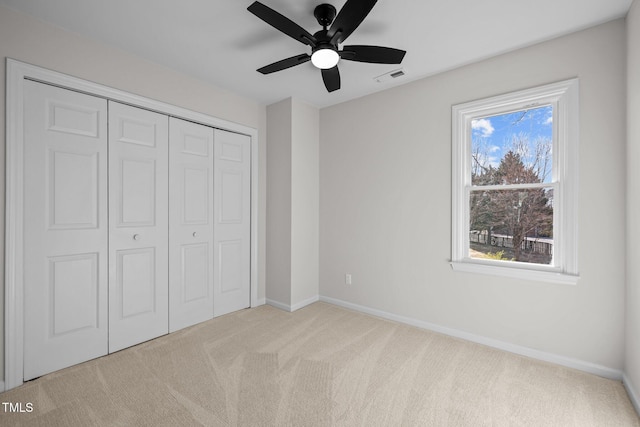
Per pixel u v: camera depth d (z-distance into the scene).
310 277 3.45
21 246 1.85
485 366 2.09
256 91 3.04
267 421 1.56
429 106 2.68
